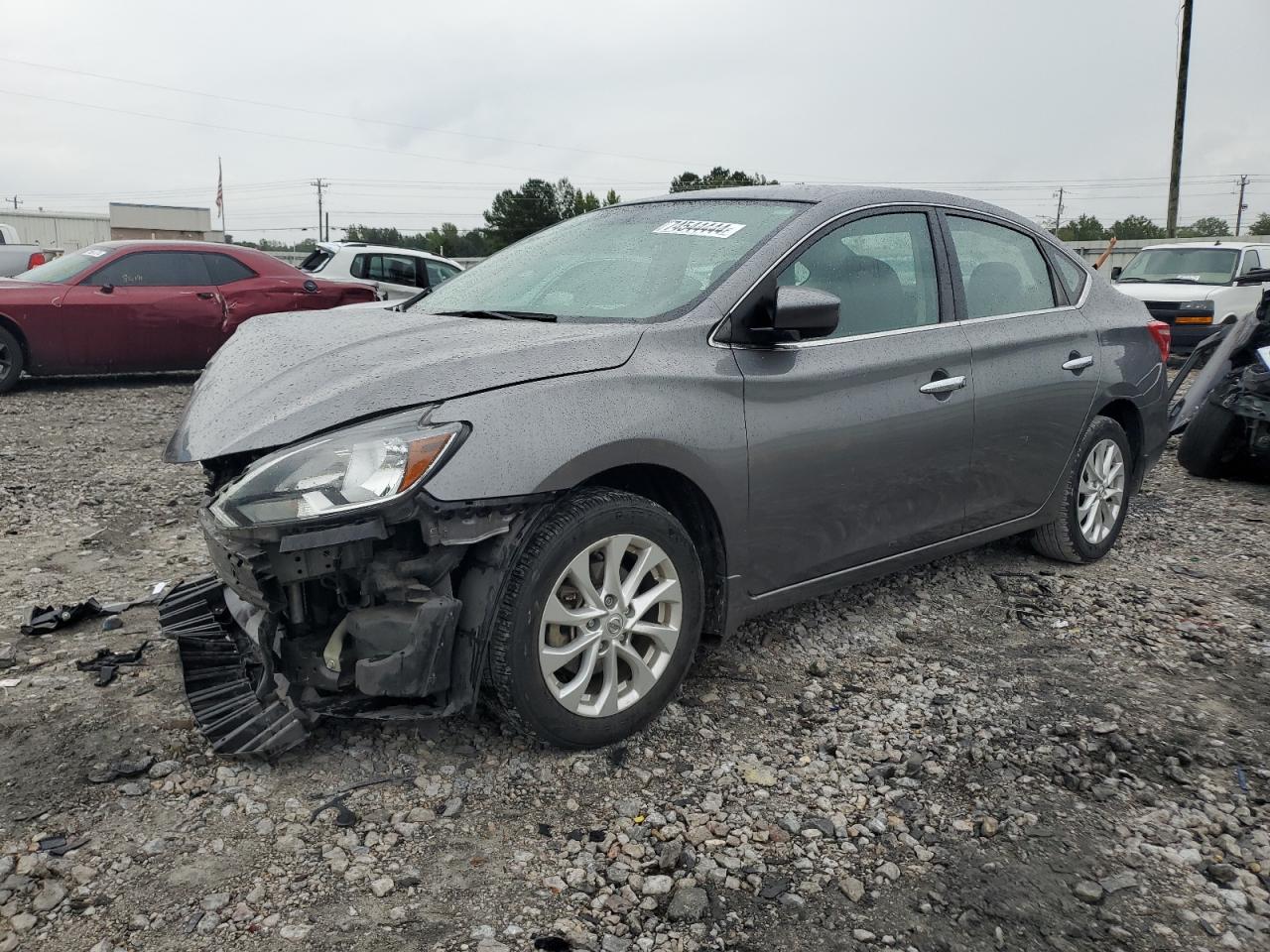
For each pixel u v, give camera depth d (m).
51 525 5.17
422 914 2.23
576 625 2.80
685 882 2.37
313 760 2.83
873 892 2.36
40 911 2.20
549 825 2.58
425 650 2.56
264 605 2.59
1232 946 2.20
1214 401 6.59
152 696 3.17
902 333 3.63
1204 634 3.94
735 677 3.46
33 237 52.00
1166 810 2.71
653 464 2.90
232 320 10.69
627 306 3.26
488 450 2.57
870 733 3.10
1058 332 4.30
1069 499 4.51
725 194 3.85
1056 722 3.19
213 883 2.31
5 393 9.84
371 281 16.09
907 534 3.73
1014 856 2.50
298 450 2.51
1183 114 26.77
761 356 3.19
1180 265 14.34
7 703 3.11
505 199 79.75
